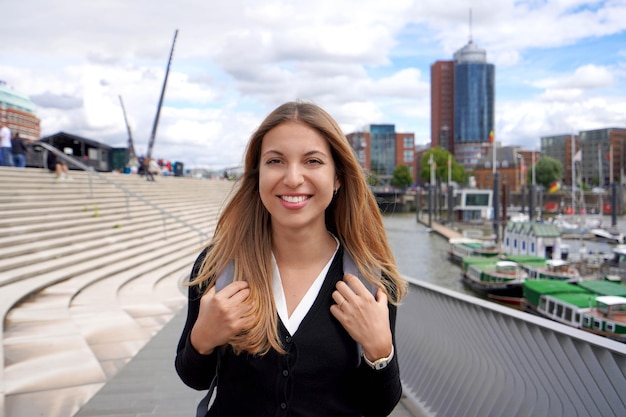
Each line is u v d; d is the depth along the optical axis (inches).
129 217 787.4
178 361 63.7
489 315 133.1
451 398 154.6
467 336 149.4
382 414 62.0
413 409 174.9
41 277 417.7
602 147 5339.6
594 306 941.8
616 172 5285.4
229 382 60.3
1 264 406.0
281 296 60.6
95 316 334.6
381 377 58.2
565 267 1364.4
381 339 56.9
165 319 338.0
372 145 5994.1
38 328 288.2
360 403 62.5
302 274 62.4
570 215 3816.4
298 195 60.1
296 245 62.4
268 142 62.1
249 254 62.6
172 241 751.1
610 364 88.6
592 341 91.8
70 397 190.7
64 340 265.1
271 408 57.8
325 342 58.1
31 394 193.2
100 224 679.1
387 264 66.7
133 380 210.8
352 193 64.7
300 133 60.9
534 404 112.0
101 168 1572.3
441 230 2952.8
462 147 7844.5
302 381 57.6
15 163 857.5
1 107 2952.8
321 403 58.0
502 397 125.6
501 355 127.0
